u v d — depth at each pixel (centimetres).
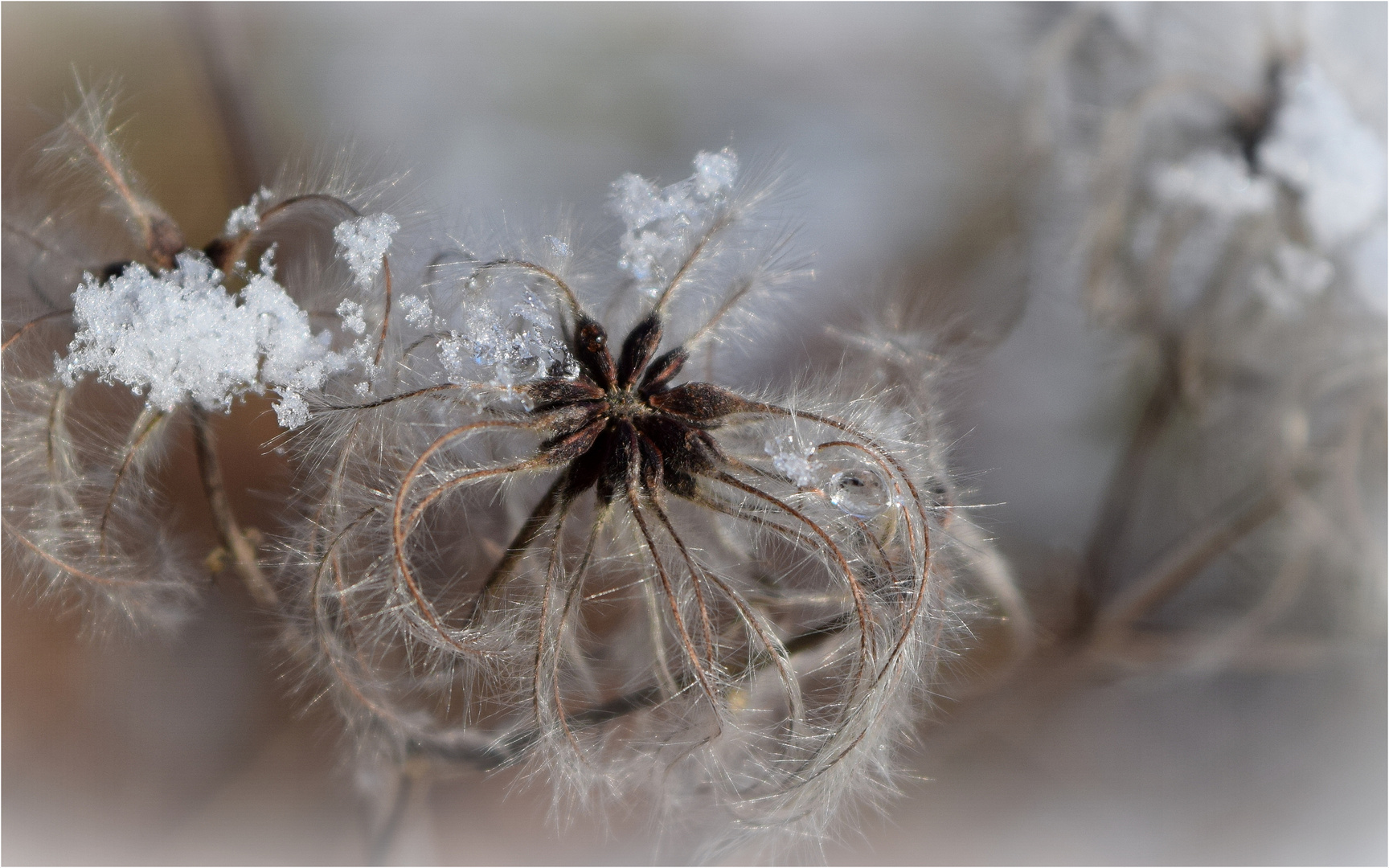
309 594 16
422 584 16
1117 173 18
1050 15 19
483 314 16
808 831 16
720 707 16
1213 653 19
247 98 19
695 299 16
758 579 16
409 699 16
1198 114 18
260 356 16
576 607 16
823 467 16
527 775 16
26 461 16
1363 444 18
